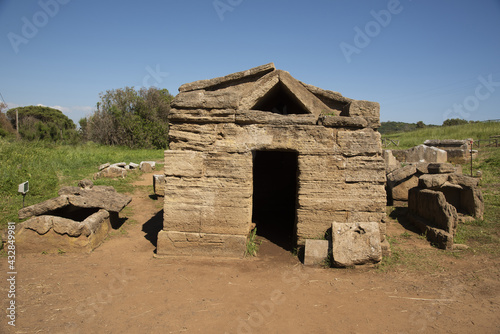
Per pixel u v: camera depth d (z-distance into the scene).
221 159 7.03
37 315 4.59
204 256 6.95
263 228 9.48
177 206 7.05
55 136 32.94
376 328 4.35
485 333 4.21
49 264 6.45
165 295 5.24
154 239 8.29
